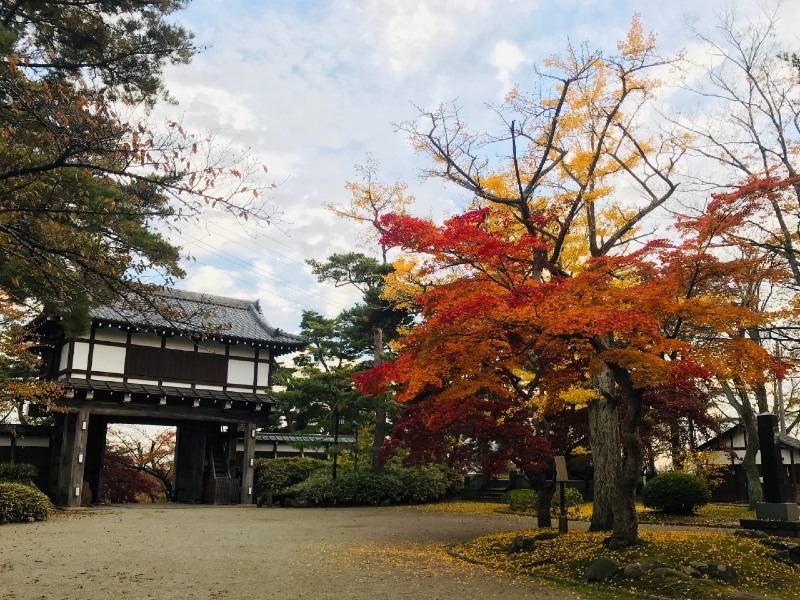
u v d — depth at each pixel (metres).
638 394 10.40
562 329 8.61
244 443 25.97
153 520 17.91
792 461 25.81
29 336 22.48
